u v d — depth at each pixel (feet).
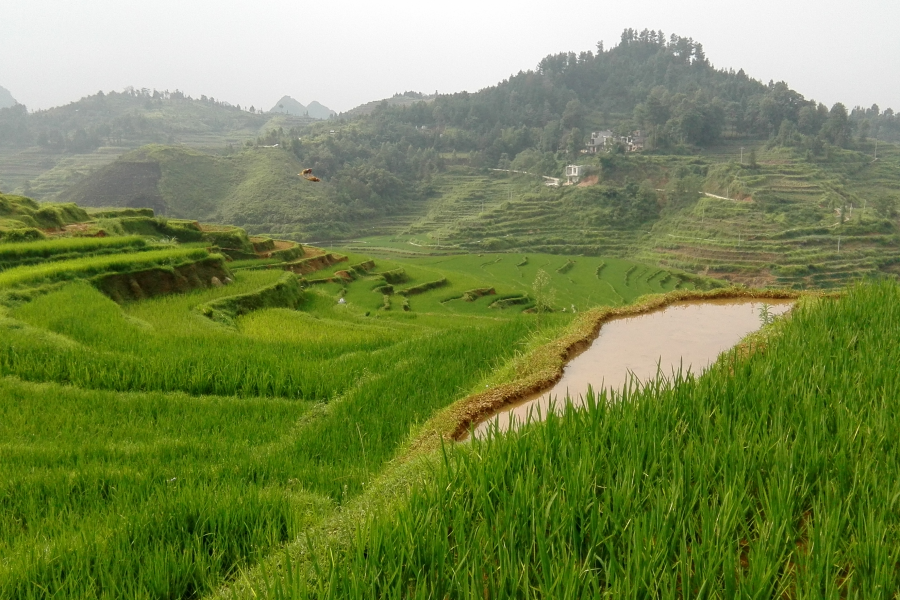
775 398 19.66
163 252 87.86
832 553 11.84
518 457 16.69
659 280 228.63
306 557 16.21
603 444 17.06
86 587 17.03
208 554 19.62
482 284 182.39
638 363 33.71
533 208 342.85
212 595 17.04
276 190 383.04
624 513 13.83
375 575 12.50
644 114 442.50
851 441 15.99
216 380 43.62
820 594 10.87
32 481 26.37
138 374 43.14
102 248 89.71
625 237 306.76
